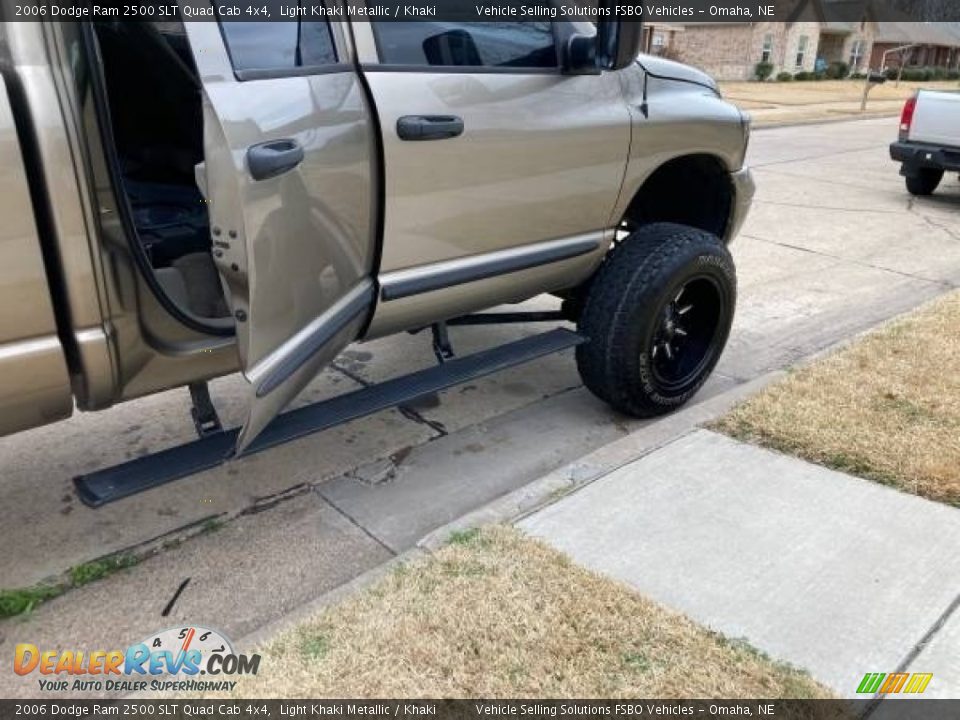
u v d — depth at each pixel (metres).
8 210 1.96
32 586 2.71
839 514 2.94
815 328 5.23
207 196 2.16
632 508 2.97
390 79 2.59
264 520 3.10
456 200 2.85
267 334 2.20
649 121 3.45
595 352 3.55
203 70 2.01
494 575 2.57
